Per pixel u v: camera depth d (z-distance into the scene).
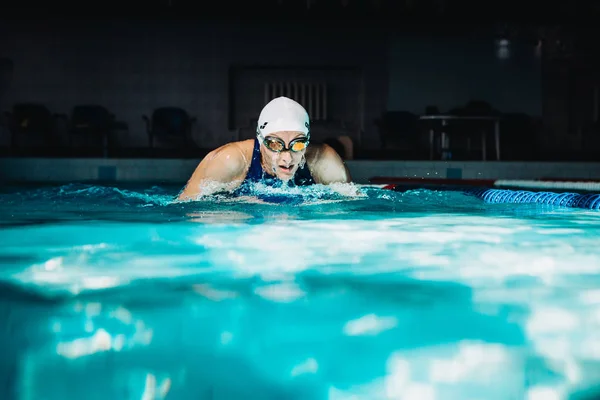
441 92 11.73
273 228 2.03
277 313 1.03
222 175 2.85
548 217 2.48
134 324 0.97
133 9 11.32
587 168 7.38
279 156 2.67
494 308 1.07
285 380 0.77
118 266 1.41
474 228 2.10
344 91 11.68
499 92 11.80
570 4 11.55
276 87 11.49
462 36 11.71
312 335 0.93
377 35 11.64
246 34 11.52
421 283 1.25
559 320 1.00
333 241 1.78
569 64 11.84
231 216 2.36
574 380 0.77
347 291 1.18
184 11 11.36
